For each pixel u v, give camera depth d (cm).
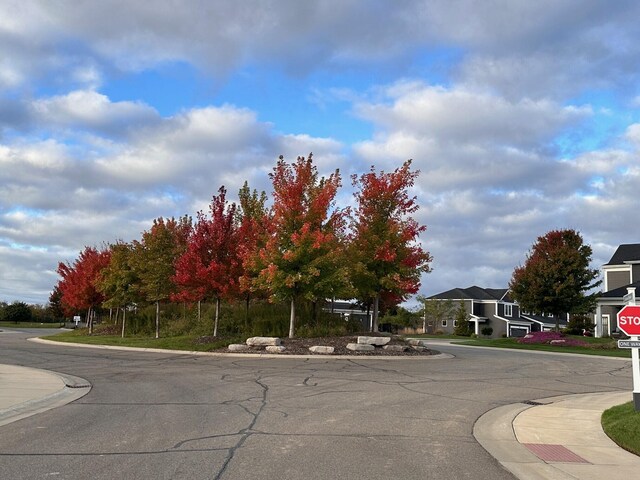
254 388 1288
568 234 3366
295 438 789
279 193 2369
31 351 2400
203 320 2995
